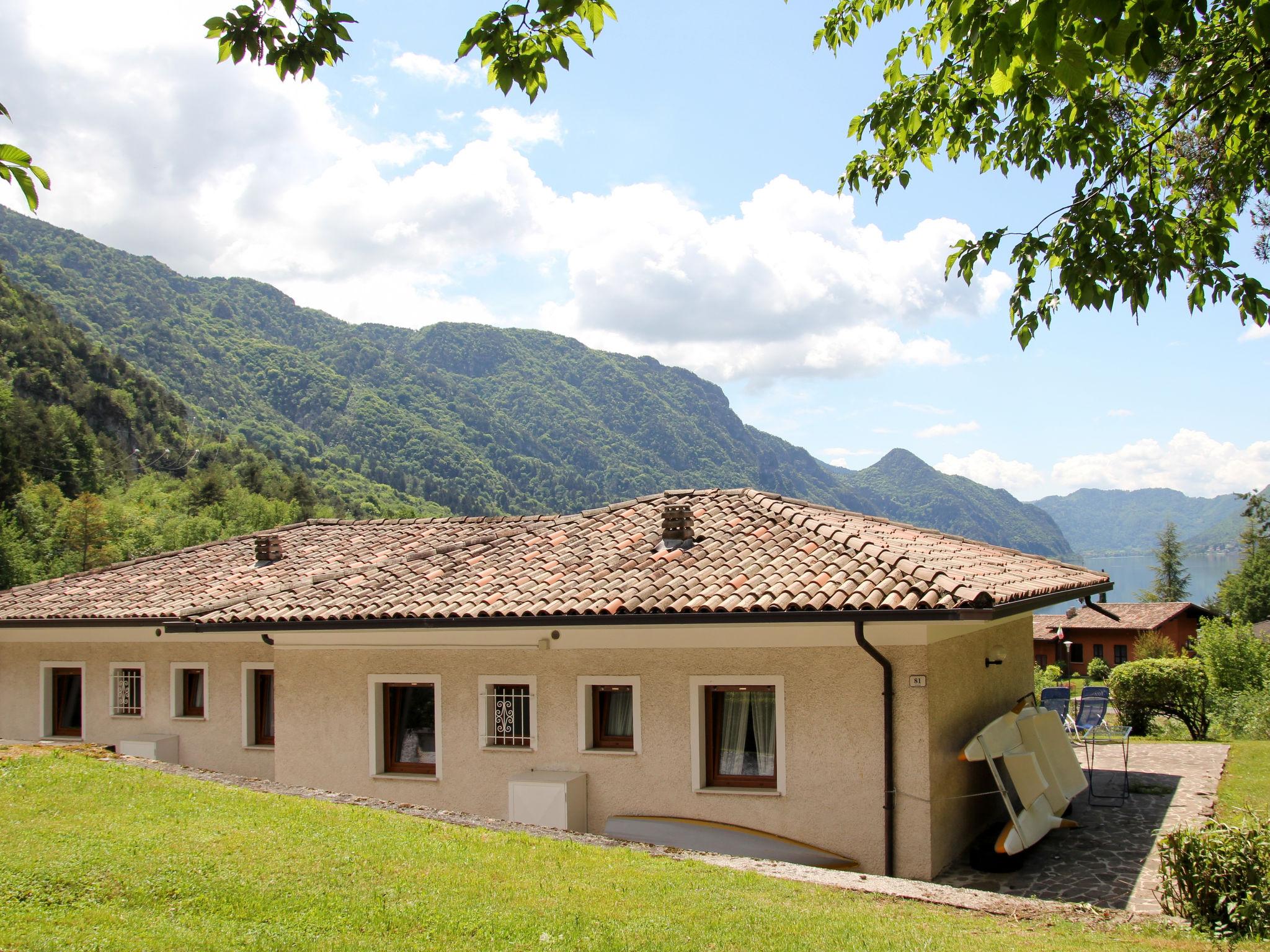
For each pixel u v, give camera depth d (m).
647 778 11.58
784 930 6.79
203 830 8.22
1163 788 14.38
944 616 9.75
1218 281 7.59
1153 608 63.66
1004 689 14.35
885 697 10.48
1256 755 17.14
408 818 9.41
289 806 9.38
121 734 16.64
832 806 10.71
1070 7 4.68
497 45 5.80
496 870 7.84
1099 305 7.16
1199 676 23.95
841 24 9.46
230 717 15.79
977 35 6.04
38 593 18.95
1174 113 7.63
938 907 7.78
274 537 18.92
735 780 11.41
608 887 7.58
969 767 11.89
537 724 12.17
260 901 6.74
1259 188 7.84
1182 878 7.58
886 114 8.79
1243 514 76.12
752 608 10.63
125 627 16.45
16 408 85.75
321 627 12.87
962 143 8.48
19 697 17.61
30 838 7.61
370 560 17.17
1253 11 6.12
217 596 16.47
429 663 12.82
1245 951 6.61
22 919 6.09
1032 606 11.70
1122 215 7.16
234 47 5.80
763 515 14.38
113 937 5.89
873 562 11.36
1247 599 73.94
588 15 5.54
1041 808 11.36
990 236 7.36
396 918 6.58
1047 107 7.03
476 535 17.42
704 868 8.41
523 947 6.23
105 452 99.44
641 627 11.39
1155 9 4.91
